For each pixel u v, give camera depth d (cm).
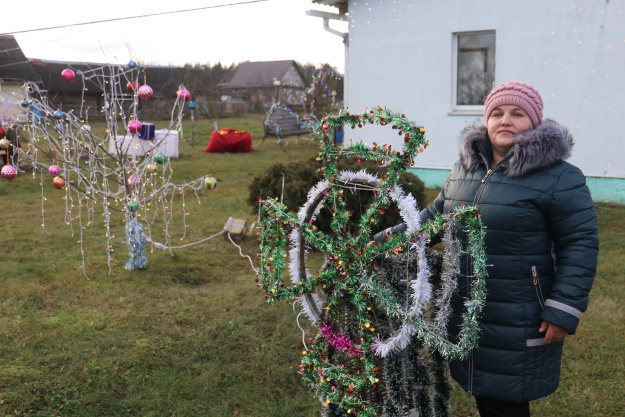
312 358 243
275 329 417
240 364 364
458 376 229
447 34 962
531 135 209
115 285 510
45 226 772
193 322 427
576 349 370
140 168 598
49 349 368
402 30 999
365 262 220
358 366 258
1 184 1157
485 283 216
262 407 313
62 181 545
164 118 3003
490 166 229
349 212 238
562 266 206
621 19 825
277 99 3375
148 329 410
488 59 949
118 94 563
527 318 212
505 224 213
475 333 203
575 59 868
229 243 679
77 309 447
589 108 869
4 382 318
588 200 208
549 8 874
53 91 2770
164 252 630
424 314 235
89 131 546
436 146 1002
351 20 1038
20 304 453
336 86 2505
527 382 213
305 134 2258
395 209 556
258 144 2142
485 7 924
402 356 228
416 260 227
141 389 325
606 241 650
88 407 304
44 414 292
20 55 1741
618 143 856
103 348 373
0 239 687
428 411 235
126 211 555
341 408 245
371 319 225
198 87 4091
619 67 838
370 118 220
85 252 628
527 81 909
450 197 238
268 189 670
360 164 614
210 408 310
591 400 309
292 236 246
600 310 436
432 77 988
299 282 238
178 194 1050
